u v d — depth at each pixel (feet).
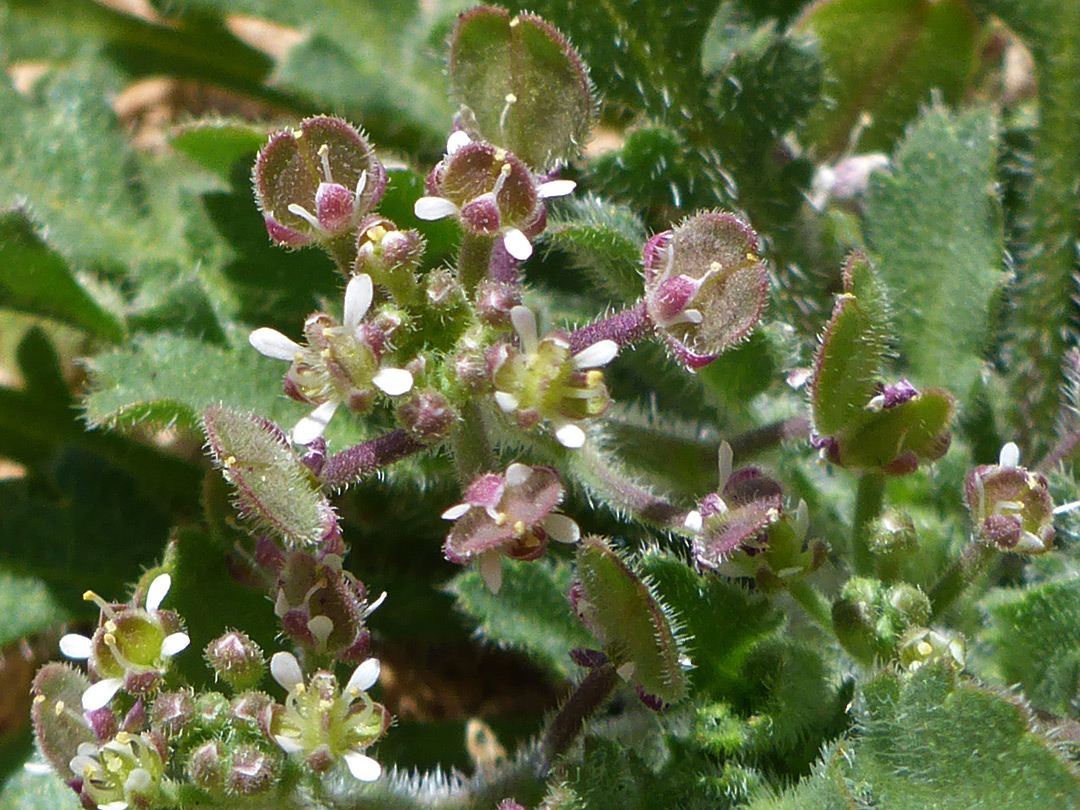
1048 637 0.30
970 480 0.28
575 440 0.27
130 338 0.33
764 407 0.32
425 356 0.27
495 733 0.33
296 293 0.33
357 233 0.28
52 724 0.28
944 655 0.27
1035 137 0.34
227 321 0.33
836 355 0.28
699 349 0.28
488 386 0.27
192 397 0.32
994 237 0.33
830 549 0.31
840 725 0.29
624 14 0.33
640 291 0.31
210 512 0.30
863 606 0.28
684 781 0.29
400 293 0.27
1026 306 0.34
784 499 0.29
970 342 0.33
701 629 0.29
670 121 0.34
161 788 0.27
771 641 0.29
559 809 0.28
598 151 0.34
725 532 0.27
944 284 0.33
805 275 0.34
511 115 0.29
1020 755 0.27
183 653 0.30
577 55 0.29
